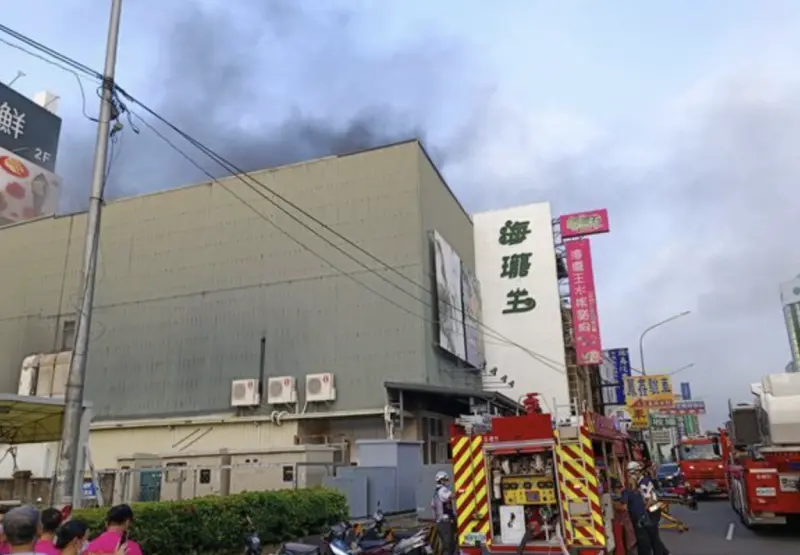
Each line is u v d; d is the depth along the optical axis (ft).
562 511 32.78
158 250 112.88
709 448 107.24
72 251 119.96
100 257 116.16
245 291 105.09
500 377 128.16
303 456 70.59
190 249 110.83
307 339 99.25
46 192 146.51
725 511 79.51
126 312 111.45
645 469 45.27
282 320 101.60
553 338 128.57
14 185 138.92
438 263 100.94
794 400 54.54
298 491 53.78
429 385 85.97
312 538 49.80
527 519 33.83
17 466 77.20
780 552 45.68
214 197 112.16
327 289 100.63
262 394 98.84
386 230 100.17
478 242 138.00
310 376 95.14
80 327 33.42
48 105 153.48
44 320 117.70
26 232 125.18
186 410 102.37
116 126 38.96
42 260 121.80
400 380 92.68
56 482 30.99
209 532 42.14
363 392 93.81
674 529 60.75
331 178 105.70
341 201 103.96
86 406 50.85
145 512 38.37
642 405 154.81
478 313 126.31
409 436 91.09
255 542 37.50
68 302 116.78
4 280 123.65
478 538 34.24
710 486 104.12
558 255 139.33
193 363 104.47
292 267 103.71
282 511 49.39
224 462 71.51
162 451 99.81
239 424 96.94
